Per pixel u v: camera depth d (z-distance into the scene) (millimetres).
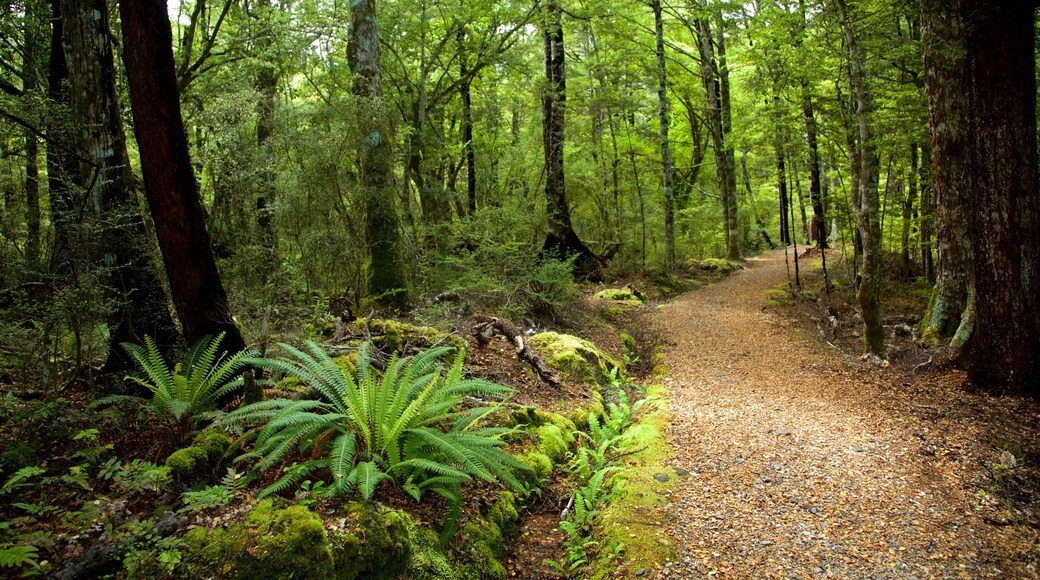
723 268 18719
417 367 4430
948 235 8148
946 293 8219
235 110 8094
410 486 3609
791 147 12289
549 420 5707
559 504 4602
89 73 4902
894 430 5594
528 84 20297
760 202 30188
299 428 3590
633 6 18156
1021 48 6117
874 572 3459
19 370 4418
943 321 8188
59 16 6750
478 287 9703
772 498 4383
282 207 8539
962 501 4293
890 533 3885
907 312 11445
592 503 4500
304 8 12555
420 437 3879
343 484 3229
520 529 4238
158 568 2676
